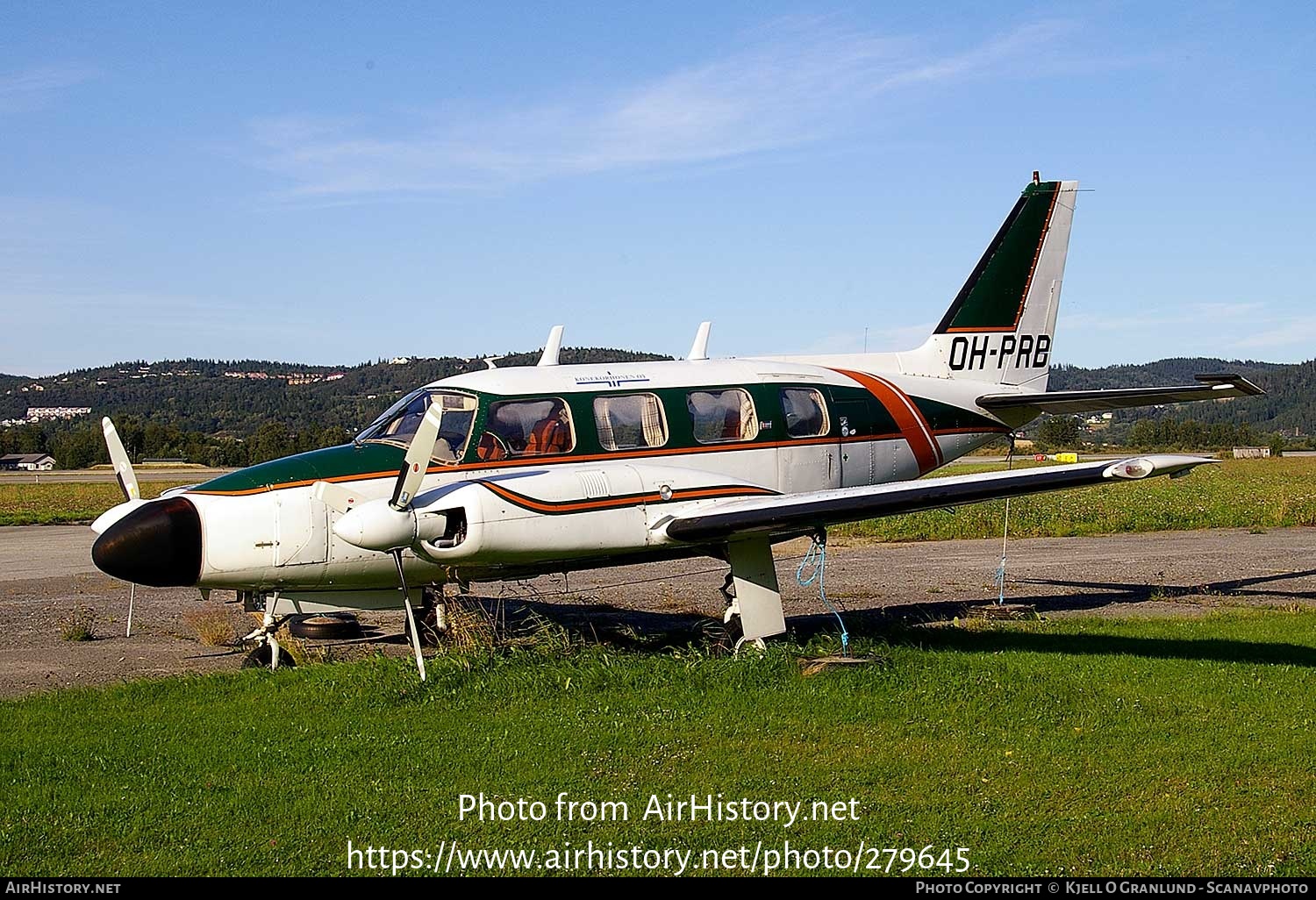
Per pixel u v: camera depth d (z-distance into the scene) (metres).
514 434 9.63
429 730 7.18
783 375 11.27
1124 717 7.50
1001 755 6.70
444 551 8.52
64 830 5.47
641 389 10.37
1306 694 8.14
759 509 8.82
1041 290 13.28
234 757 6.58
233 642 10.75
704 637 10.55
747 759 6.62
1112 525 22.62
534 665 8.57
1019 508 24.75
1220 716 7.55
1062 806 5.90
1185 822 5.68
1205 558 17.53
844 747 6.84
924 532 21.67
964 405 12.50
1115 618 11.78
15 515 33.44
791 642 9.88
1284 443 90.69
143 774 6.27
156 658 10.08
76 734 7.05
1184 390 11.47
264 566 8.81
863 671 8.38
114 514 9.19
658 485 9.38
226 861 5.14
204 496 8.80
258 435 93.88
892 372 12.37
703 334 11.64
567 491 8.89
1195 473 48.03
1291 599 13.19
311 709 7.68
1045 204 13.27
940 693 7.93
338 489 8.77
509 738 7.00
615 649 9.44
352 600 9.65
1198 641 10.17
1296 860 5.24
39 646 10.70
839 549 19.52
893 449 11.82
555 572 10.11
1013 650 9.79
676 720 7.39
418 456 8.18
